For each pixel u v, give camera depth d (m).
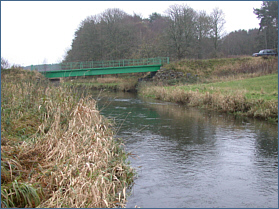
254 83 24.16
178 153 9.14
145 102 23.88
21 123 8.20
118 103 23.03
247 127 13.26
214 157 8.77
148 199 6.04
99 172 5.87
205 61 40.94
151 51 48.31
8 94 10.34
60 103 8.88
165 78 37.56
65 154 6.21
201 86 26.05
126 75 49.16
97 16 57.25
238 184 6.85
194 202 5.96
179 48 44.28
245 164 8.18
